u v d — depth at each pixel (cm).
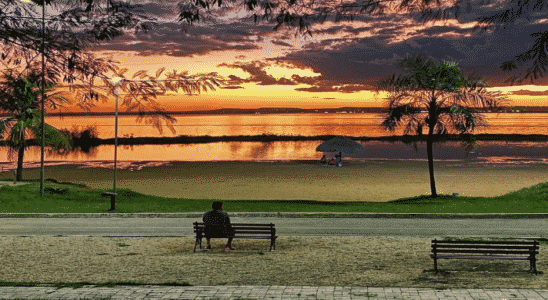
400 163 6356
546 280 969
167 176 5031
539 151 8556
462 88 3136
